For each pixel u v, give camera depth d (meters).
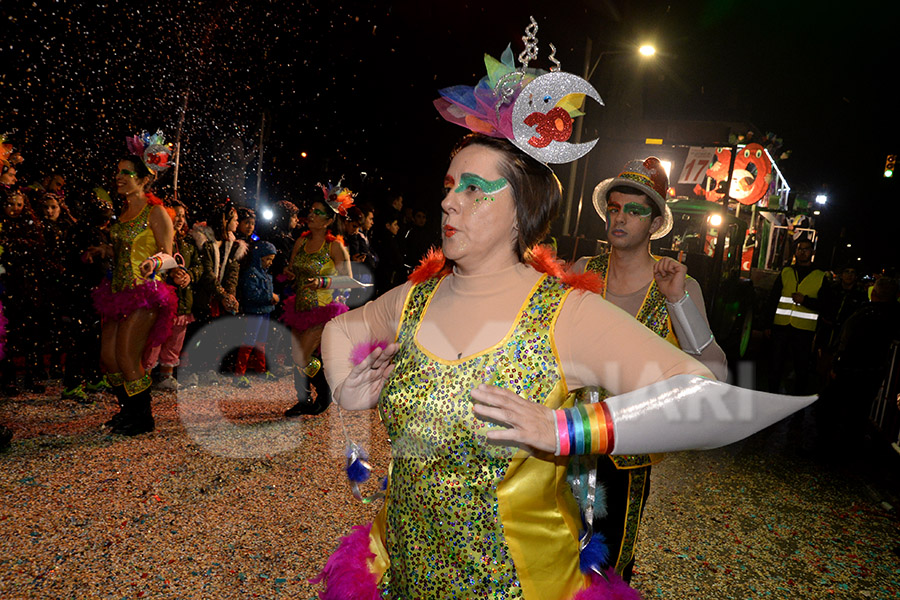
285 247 7.95
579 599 1.40
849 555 4.02
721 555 3.86
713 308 10.00
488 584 1.33
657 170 2.57
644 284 2.58
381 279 8.51
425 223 9.88
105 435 4.95
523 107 1.38
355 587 1.49
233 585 2.99
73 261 5.93
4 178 5.68
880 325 6.01
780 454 6.25
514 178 1.42
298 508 3.90
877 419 7.09
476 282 1.44
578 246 9.12
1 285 5.36
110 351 4.90
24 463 4.25
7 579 2.88
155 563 3.13
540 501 1.35
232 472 4.39
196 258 6.81
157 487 4.04
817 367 7.02
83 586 2.88
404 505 1.41
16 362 6.11
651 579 3.49
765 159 13.66
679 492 4.91
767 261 20.03
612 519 2.27
